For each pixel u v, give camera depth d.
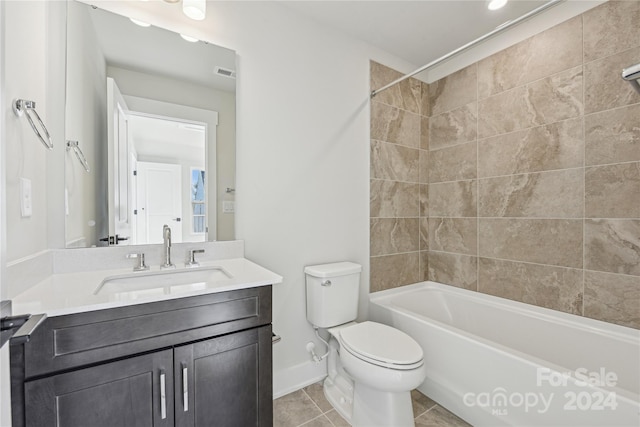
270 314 1.15
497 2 1.56
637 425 0.95
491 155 2.06
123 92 1.38
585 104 1.61
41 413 0.75
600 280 1.57
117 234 1.37
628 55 1.45
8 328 0.50
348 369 1.37
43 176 1.14
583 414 1.07
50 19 1.21
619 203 1.50
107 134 1.35
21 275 0.93
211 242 1.54
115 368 0.85
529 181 1.86
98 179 1.33
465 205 2.23
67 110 1.25
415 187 2.42
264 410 1.13
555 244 1.74
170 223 1.47
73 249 1.23
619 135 1.49
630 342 1.41
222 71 1.58
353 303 1.81
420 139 2.44
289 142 1.78
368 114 2.13
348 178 2.04
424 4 1.72
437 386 1.60
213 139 1.57
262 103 1.69
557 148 1.72
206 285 1.04
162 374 0.92
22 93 0.97
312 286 1.76
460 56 2.24
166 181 1.47
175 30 1.47
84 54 1.30
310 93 1.86
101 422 0.83
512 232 1.95
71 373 0.79
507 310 1.90
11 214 0.89
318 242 1.90
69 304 0.80
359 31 1.99
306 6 1.75
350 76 2.04
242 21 1.62
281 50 1.74
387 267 2.25
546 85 1.77
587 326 1.57
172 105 1.48
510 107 1.95
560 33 1.70
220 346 1.03
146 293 0.93
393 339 1.44
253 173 1.67
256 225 1.68
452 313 2.22
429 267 2.48
